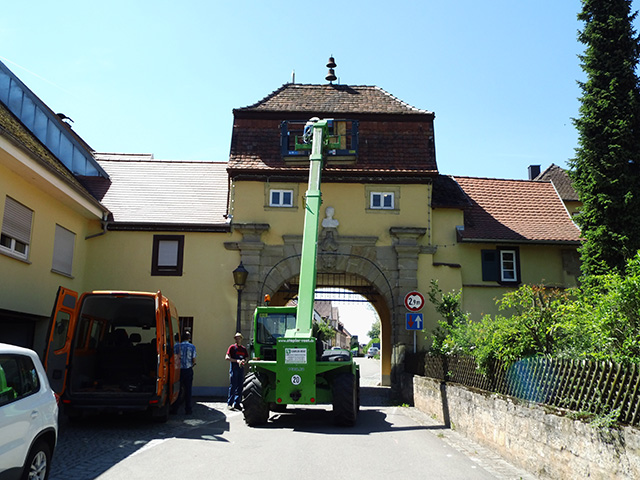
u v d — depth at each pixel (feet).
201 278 60.85
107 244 61.21
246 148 64.18
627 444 18.06
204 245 61.57
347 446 30.30
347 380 37.93
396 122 66.33
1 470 17.08
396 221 62.64
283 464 25.54
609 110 55.01
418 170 63.21
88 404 34.76
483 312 62.64
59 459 25.72
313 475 23.54
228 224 61.41
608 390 20.13
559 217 69.56
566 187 91.91
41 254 49.73
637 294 21.62
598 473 19.49
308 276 40.50
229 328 59.93
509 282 63.52
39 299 49.42
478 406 31.45
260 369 39.37
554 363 23.80
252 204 62.34
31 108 63.31
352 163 62.08
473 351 34.19
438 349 44.34
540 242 63.93
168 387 38.34
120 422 38.14
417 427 37.58
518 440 25.81
